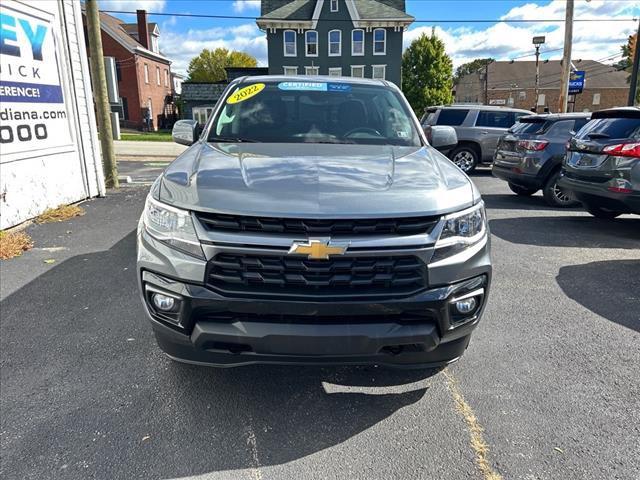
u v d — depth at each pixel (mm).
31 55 6531
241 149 2916
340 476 2082
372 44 33781
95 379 2791
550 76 66812
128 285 4230
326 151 2902
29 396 2623
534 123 8352
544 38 25812
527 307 3900
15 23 6152
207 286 2104
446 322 2209
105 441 2281
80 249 5297
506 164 8602
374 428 2400
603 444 2287
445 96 46406
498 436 2344
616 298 4105
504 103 68500
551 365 3006
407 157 2838
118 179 9875
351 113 3549
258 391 2697
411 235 2129
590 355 3137
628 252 5480
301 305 2066
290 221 2066
